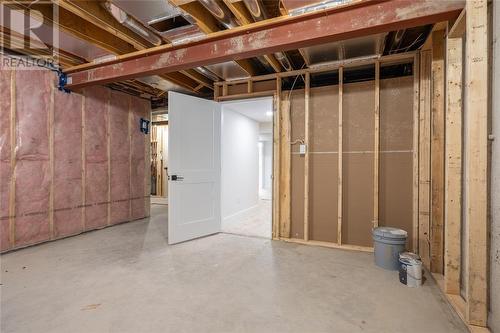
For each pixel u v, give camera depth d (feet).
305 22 7.06
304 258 9.61
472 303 5.53
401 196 10.16
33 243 11.02
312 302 6.54
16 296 6.77
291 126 11.94
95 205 13.71
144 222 15.61
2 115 10.05
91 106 13.46
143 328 5.49
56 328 5.48
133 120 16.05
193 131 12.11
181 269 8.58
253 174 20.76
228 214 16.61
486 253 5.49
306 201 11.35
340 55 9.98
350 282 7.64
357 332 5.39
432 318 5.86
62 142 12.10
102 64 10.19
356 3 6.34
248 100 12.82
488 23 5.73
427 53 9.23
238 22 7.91
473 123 5.57
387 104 10.34
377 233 8.85
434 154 8.09
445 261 6.82
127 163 15.65
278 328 5.51
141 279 7.82
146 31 7.91
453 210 6.71
